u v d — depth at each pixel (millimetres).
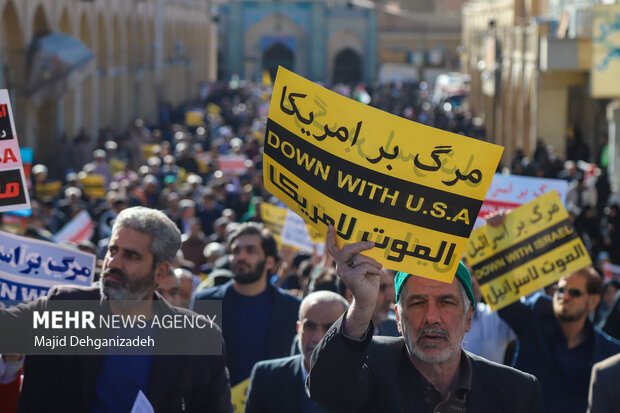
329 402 3979
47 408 4590
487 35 46562
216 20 85250
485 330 6977
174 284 6805
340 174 4043
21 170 5332
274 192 4152
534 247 7008
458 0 108312
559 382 6625
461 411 4234
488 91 44719
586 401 6586
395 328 6910
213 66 86312
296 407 5859
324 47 95750
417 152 4008
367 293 3910
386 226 4051
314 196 4078
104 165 25188
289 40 95688
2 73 29312
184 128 44625
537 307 6875
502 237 7047
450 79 64688
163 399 4605
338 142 4031
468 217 4043
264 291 7738
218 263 10570
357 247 3951
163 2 60344
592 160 38000
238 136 42594
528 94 36406
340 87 72750
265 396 5930
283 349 7582
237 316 7645
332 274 7594
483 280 7070
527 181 9188
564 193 9164
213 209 18250
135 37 51156
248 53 96000
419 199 4031
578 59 28516
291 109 4062
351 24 95875
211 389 4734
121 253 4602
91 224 13547
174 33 65562
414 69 78188
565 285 6684
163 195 19812
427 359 4129
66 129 37844
